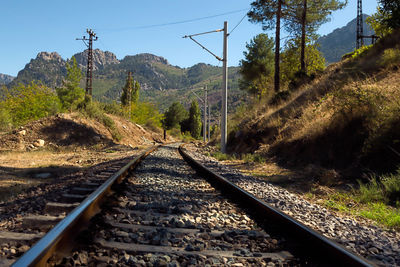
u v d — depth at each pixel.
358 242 3.43
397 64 12.01
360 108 9.29
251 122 19.34
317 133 10.79
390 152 7.24
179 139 70.75
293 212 4.82
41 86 36.41
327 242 2.70
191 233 3.43
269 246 3.09
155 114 65.06
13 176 8.17
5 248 2.59
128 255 2.60
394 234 3.98
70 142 20.41
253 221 4.15
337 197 6.38
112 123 26.12
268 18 25.70
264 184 7.53
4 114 27.45
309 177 8.66
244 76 44.28
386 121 7.73
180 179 7.96
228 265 2.57
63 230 2.59
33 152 16.70
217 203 5.17
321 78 18.23
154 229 3.45
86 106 25.78
